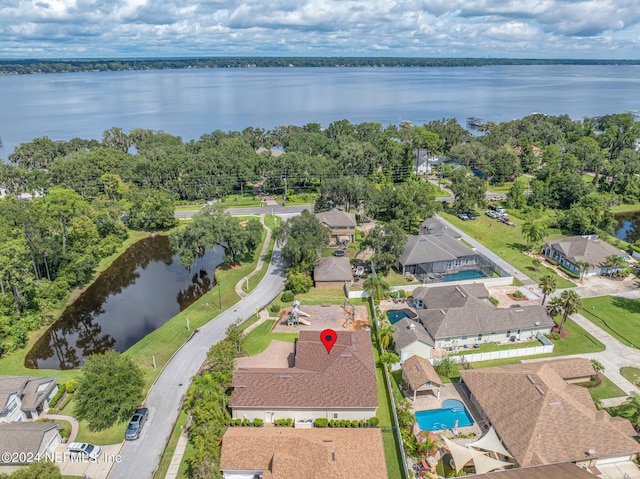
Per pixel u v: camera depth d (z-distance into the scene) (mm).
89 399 47094
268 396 48094
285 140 183750
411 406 50938
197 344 63188
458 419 49125
